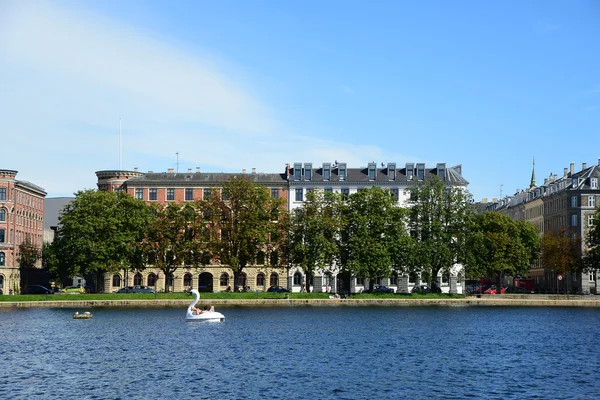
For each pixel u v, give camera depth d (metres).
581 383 55.28
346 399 49.91
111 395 50.78
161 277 173.00
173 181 177.00
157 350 71.06
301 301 136.12
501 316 110.62
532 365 63.22
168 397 50.16
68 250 144.25
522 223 180.12
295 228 145.00
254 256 146.00
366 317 106.81
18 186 185.12
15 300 130.88
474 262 144.50
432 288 153.25
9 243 178.38
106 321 100.00
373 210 144.25
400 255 142.00
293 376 57.34
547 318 107.69
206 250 143.75
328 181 178.62
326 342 77.00
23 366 62.09
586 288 181.62
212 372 59.00
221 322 98.25
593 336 84.06
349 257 143.00
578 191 190.38
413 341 78.38
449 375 58.25
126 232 145.88
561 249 171.25
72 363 63.53
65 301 130.75
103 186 182.62
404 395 51.09
